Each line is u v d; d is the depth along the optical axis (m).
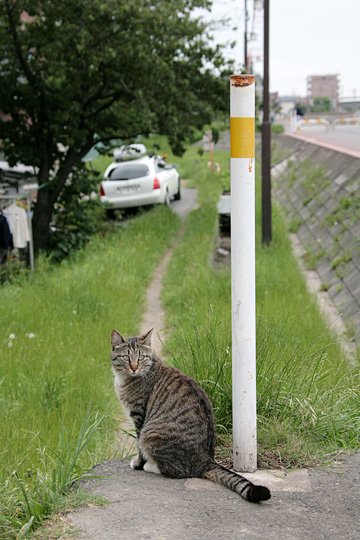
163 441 5.26
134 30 18.12
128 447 7.20
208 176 34.78
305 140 33.81
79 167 20.66
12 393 8.70
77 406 8.41
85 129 19.86
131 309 13.30
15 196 16.34
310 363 7.07
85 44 18.05
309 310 11.77
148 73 18.86
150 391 5.63
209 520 4.46
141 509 4.61
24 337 10.92
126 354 5.66
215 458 5.73
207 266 15.70
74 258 18.05
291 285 13.70
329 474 5.27
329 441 5.93
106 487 5.05
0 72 19.70
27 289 13.95
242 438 5.30
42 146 19.95
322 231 18.20
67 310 12.59
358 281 13.03
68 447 5.66
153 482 5.16
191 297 13.06
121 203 24.28
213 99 20.84
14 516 4.55
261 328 7.17
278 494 4.90
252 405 5.29
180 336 8.41
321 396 6.44
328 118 51.50
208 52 19.98
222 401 6.34
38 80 19.27
